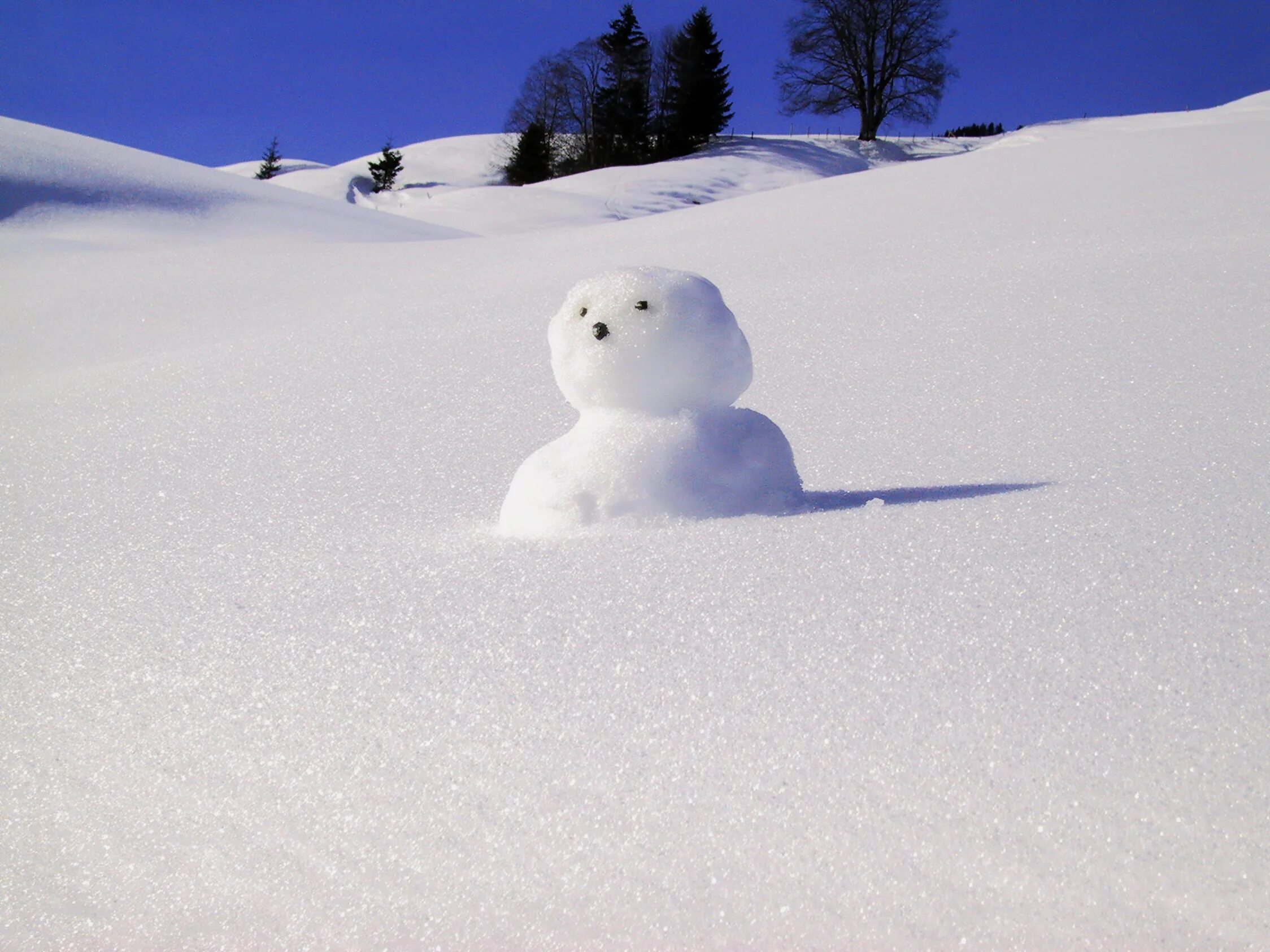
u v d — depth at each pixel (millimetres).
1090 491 2482
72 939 1252
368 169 43594
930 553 2008
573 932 1169
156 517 3318
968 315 5484
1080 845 1185
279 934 1225
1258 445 2986
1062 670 1499
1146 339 4719
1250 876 1117
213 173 19000
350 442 4387
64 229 14227
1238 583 1725
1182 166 8328
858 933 1120
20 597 2396
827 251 7336
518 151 43250
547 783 1390
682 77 44031
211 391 5645
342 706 1639
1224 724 1338
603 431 2516
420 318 6969
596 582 2008
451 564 2260
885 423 3975
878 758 1355
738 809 1300
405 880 1269
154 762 1558
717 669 1611
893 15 44750
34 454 4520
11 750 1628
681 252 8102
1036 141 31484
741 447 2525
